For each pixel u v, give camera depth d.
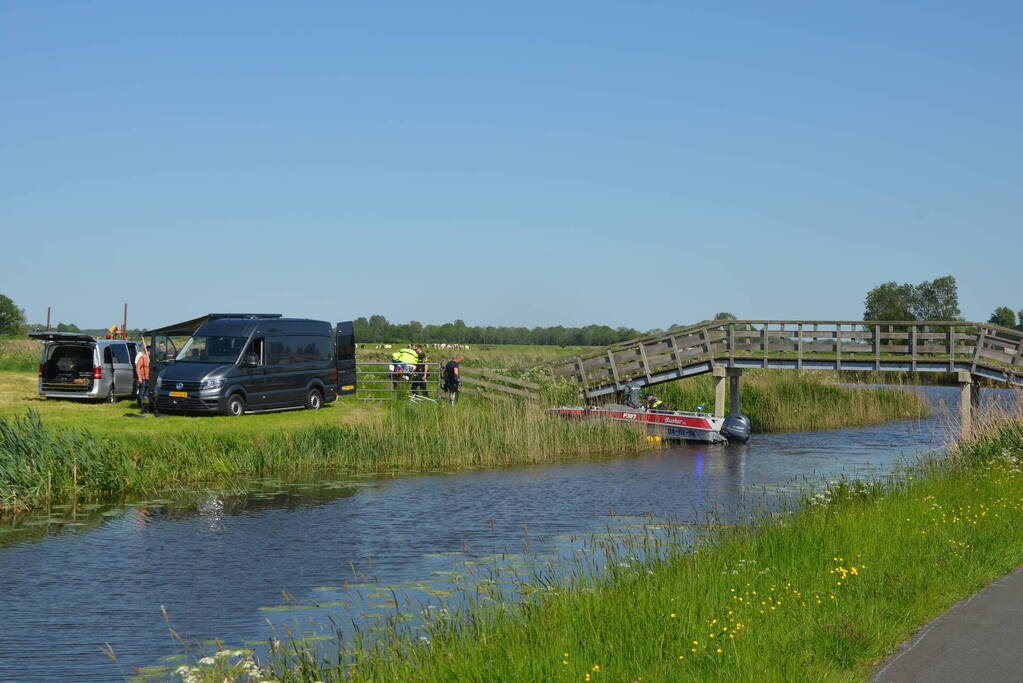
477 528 16.19
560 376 35.69
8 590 11.95
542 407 32.38
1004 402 23.97
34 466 18.33
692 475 23.36
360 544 14.80
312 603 11.20
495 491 20.55
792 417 37.81
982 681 6.37
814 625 7.57
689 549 12.00
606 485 21.56
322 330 30.53
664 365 35.22
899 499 14.56
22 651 9.51
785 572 9.55
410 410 28.59
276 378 28.27
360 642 8.53
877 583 9.01
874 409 40.06
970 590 9.07
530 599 9.63
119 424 24.17
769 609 8.09
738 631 7.36
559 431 28.34
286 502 18.80
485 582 11.75
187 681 7.88
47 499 18.20
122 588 12.06
